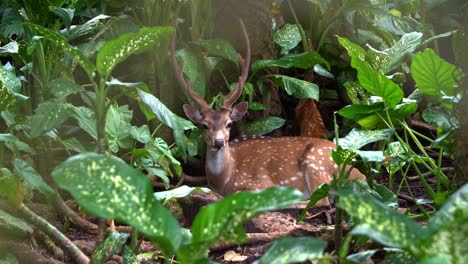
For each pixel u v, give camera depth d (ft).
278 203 9.19
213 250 20.11
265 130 30.94
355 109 18.49
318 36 33.47
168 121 15.72
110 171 9.68
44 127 16.89
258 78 31.30
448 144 16.48
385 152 19.83
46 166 22.49
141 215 9.58
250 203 9.41
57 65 23.59
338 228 16.31
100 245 14.14
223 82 31.42
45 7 22.71
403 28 31.99
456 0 34.99
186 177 29.43
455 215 8.85
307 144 30.09
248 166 29.55
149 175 26.63
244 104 28.63
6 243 18.10
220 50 28.71
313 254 9.21
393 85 17.51
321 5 32.63
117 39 13.51
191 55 28.55
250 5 30.91
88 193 9.41
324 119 35.17
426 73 16.74
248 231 22.09
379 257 17.17
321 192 16.78
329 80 35.50
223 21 31.12
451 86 16.79
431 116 18.15
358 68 17.75
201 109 28.09
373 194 17.37
